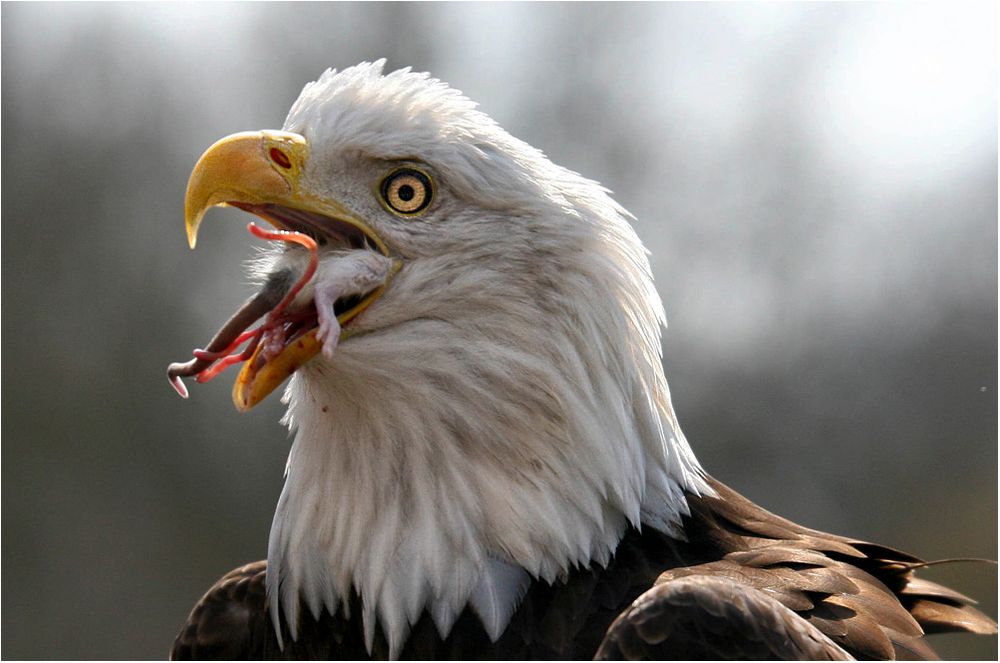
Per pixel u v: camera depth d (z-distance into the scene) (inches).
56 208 1364.4
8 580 1237.7
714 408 1332.4
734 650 319.9
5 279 1332.4
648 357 384.2
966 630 421.1
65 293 1347.2
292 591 375.9
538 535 357.4
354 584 368.2
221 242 1362.0
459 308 362.3
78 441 1304.1
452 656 354.0
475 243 365.7
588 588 357.1
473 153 371.6
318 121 377.7
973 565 1284.4
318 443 371.6
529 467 359.3
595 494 362.6
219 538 1283.2
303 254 372.2
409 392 358.9
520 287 364.5
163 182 1397.6
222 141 372.8
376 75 391.5
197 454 1306.6
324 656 373.7
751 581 358.9
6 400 1296.8
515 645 351.6
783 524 414.6
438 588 357.4
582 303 366.6
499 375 358.9
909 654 355.3
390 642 359.9
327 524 371.2
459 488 359.3
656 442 379.6
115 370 1330.0
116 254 1366.9
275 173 369.1
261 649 406.9
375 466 364.5
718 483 425.1
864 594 369.1
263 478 1295.5
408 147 369.4
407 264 365.4
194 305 1362.0
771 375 1346.0
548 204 371.9
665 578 353.4
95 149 1389.0
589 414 362.9
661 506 377.1
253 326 365.7
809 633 334.0
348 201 369.7
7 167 1350.9
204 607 429.1
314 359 358.9
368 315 360.5
